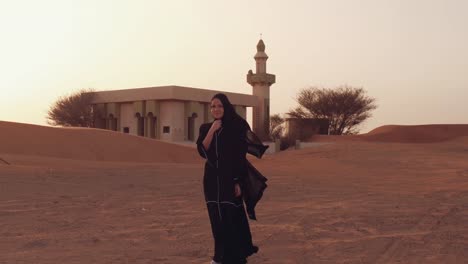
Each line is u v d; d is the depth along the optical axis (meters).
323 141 64.75
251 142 5.73
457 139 66.12
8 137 32.41
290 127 68.19
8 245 6.98
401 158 30.88
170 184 15.27
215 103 5.74
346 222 8.73
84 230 8.08
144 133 60.00
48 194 12.18
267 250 6.70
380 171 23.03
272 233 7.82
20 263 5.97
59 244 7.06
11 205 10.43
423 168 25.03
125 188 14.07
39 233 7.82
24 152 31.20
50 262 6.03
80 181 15.29
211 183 5.69
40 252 6.57
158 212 9.97
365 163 28.25
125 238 7.50
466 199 11.94
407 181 17.44
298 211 10.05
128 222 8.84
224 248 5.61
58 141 34.09
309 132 66.69
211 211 5.68
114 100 62.22
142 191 13.47
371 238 7.36
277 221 8.91
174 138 57.19
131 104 61.56
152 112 57.78
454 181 17.38
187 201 11.58
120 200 11.62
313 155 33.84
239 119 5.78
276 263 6.02
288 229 8.14
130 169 20.36
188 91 58.06
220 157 5.67
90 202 11.20
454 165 26.31
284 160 31.17
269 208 10.52
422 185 15.89
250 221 8.95
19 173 15.91
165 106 58.09
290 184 15.73
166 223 8.74
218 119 5.75
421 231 7.90
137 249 6.77
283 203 11.34
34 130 34.94
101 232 7.92
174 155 38.22
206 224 8.66
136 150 36.69
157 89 57.25
